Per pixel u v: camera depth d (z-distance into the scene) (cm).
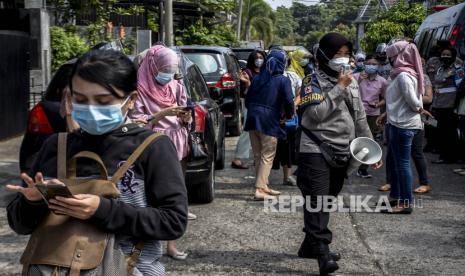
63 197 225
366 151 518
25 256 235
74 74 240
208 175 732
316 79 532
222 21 2969
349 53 525
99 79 235
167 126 531
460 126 966
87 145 246
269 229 661
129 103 248
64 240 230
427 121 1125
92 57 240
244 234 643
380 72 1362
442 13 1614
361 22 6041
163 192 245
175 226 244
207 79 1314
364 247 605
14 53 1201
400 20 3197
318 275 528
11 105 1195
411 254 586
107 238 235
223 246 603
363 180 925
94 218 231
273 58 763
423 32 1827
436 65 1136
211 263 555
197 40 2470
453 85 1041
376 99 995
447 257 578
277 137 777
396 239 631
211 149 740
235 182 896
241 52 2061
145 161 246
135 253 244
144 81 521
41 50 1347
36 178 224
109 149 244
